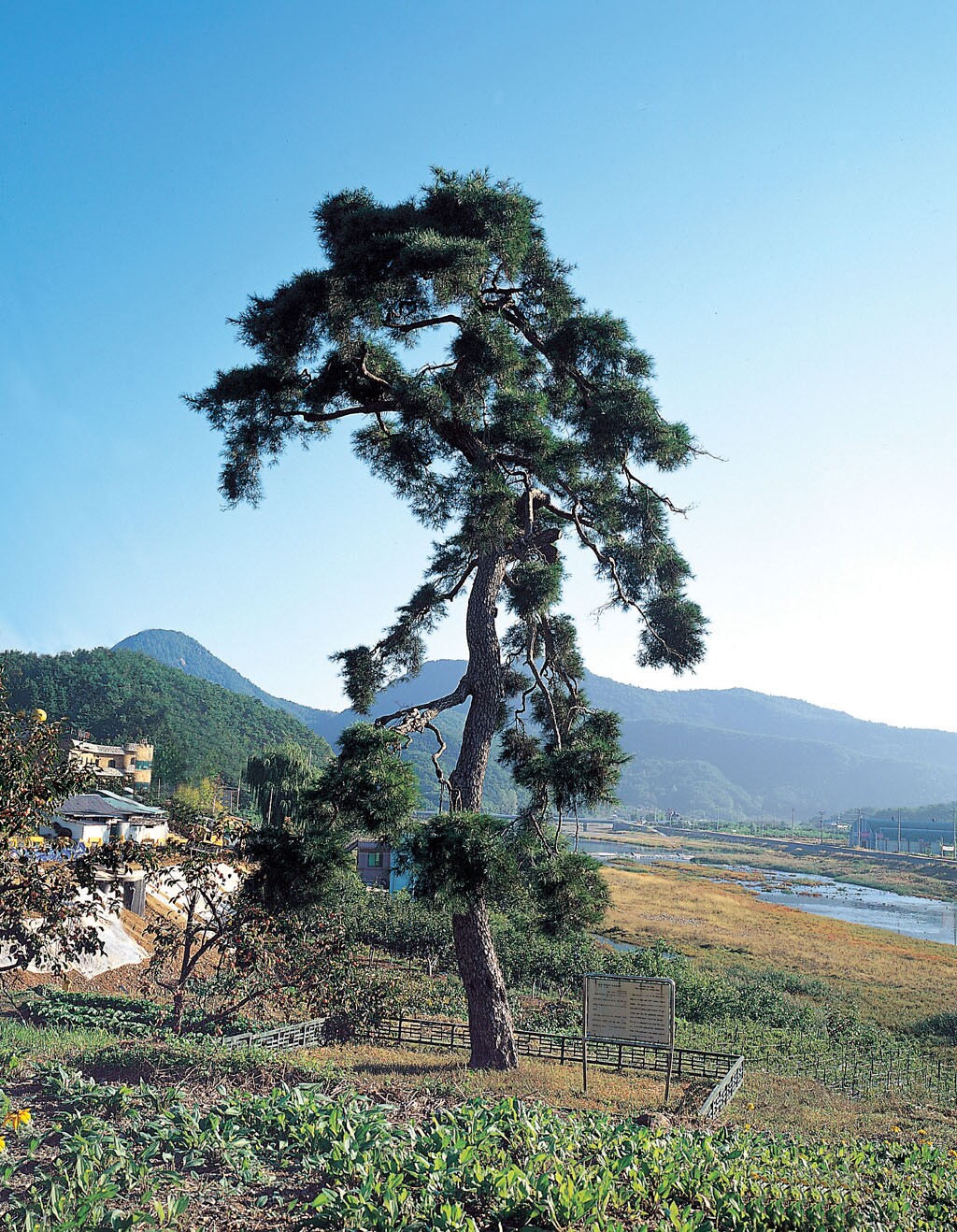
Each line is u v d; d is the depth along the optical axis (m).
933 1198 9.16
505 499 16.06
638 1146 9.16
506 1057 17.02
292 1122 9.16
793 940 55.62
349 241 17.23
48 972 22.17
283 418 18.72
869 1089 20.47
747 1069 21.80
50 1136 8.23
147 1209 6.86
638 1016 16.11
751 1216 7.77
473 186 17.36
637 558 19.50
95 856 13.65
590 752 16.47
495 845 15.00
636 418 17.05
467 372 17.22
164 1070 12.09
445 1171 7.75
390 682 21.80
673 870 131.38
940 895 122.50
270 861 16.28
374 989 21.09
